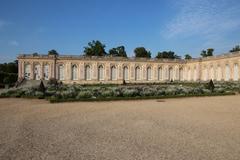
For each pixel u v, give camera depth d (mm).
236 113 19500
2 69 115688
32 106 24578
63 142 11461
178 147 10633
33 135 12758
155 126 14742
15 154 9812
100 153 9898
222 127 14383
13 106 24609
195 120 16578
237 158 9289
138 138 12094
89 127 14555
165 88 41250
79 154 9797
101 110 21562
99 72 86500
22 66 79812
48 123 15773
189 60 93500
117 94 33031
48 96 33969
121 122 16000
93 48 106938
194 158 9305
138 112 20281
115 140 11766
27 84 70625
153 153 9875
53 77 81438
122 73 88312
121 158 9328
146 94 34188
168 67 94062
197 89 38594
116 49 113625
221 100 29953
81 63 83875
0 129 14125
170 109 22016
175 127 14461
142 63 90688
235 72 72250
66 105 25312
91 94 31984
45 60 81000
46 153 9930
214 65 81938
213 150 10219
